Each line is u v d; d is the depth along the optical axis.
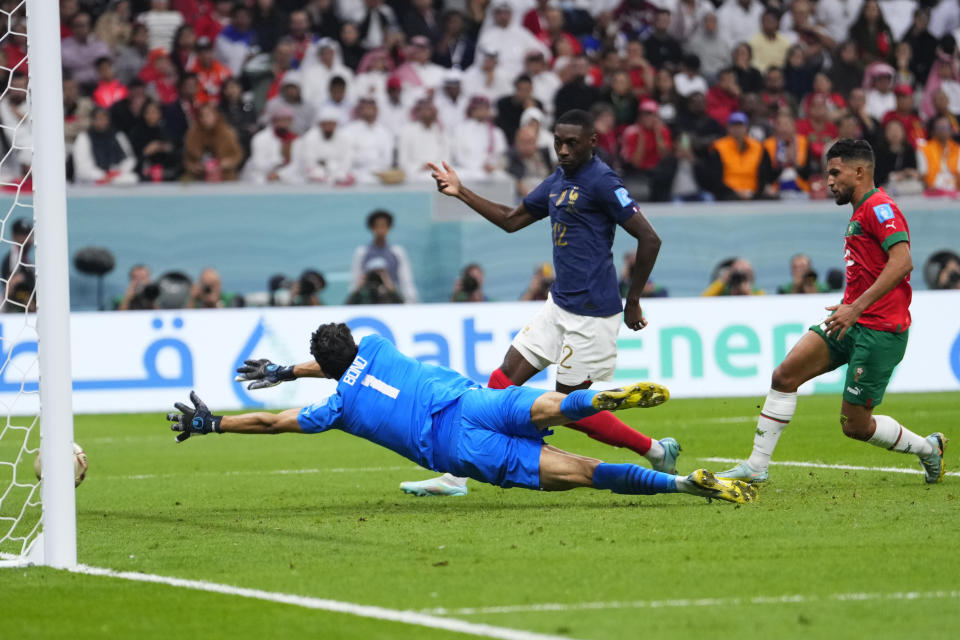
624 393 21.03
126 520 24.81
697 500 25.42
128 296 58.88
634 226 25.50
